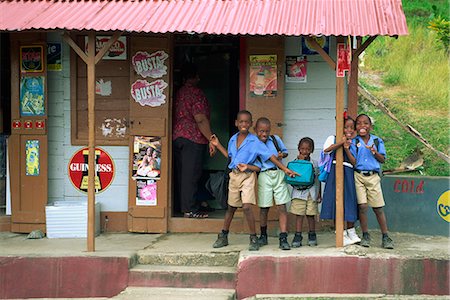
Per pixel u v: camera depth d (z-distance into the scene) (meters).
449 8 12.52
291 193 7.02
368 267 5.94
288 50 7.27
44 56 7.39
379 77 11.93
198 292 5.95
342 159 6.09
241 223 7.27
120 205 7.48
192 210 7.42
